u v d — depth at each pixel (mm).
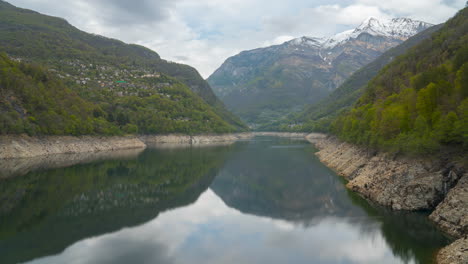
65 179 74625
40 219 46406
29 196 58094
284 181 83875
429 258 31891
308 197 65188
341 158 101000
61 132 121625
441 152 47406
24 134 107125
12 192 60094
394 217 45344
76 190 65250
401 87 101000
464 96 54688
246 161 123000
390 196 50156
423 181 46375
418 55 125812
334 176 86125
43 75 139625
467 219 34531
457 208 37125
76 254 35000
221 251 36938
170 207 57469
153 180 82125
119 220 47938
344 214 49594
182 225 47031
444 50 103062
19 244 37281
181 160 122250
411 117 65438
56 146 117688
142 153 140125
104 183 73938
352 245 38000
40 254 34750
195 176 91688
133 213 52000
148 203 59125
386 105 89875
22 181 69250
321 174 90438
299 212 54094
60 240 38969
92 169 90312
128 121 180750
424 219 42344
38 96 120938
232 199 65250
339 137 130125
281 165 111438
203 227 46344
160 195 66438
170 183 80000
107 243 38562
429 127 55219
